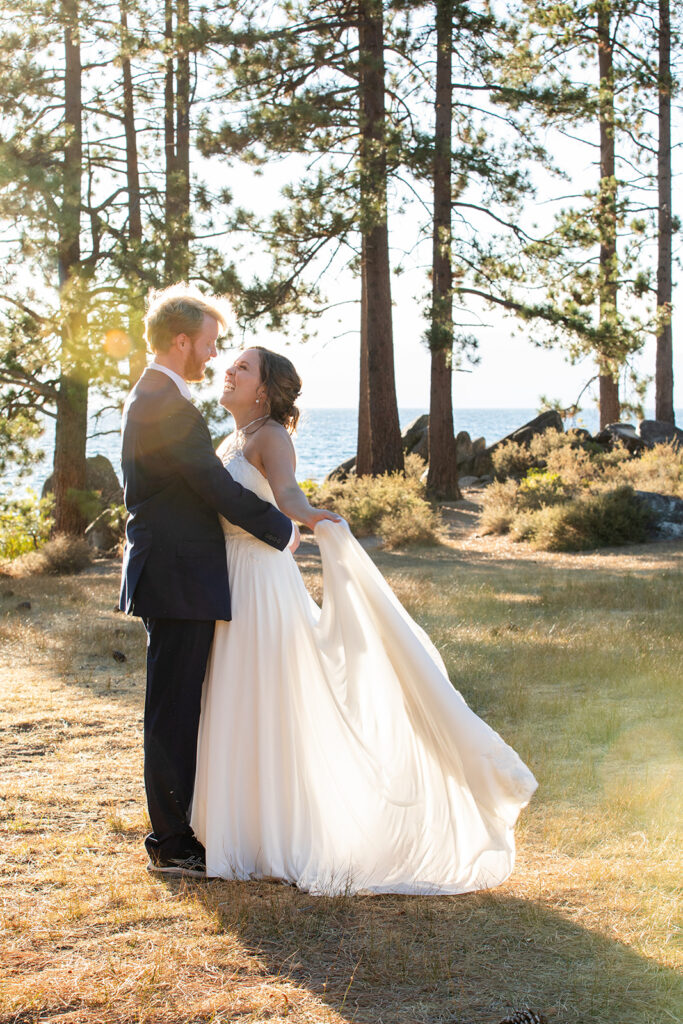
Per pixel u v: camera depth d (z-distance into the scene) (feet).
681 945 9.15
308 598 12.00
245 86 65.51
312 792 11.32
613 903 10.15
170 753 11.19
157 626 11.27
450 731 11.09
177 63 66.03
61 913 9.90
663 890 10.50
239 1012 8.00
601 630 27.22
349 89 68.18
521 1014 7.67
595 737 16.93
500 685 21.07
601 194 76.95
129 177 68.13
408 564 48.85
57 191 57.57
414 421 106.01
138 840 12.27
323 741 11.49
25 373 60.03
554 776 14.58
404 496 65.10
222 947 9.19
